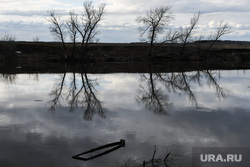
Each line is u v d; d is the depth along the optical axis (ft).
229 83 77.56
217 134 30.40
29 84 74.79
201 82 80.48
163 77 93.81
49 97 55.21
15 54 167.84
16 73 103.24
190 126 33.96
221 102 49.93
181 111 42.65
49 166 22.03
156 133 30.76
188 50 182.39
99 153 24.45
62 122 35.99
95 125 34.45
